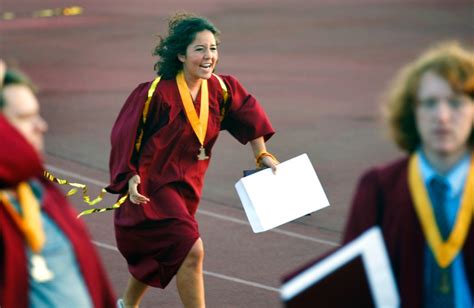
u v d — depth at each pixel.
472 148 9.50
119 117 15.91
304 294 9.40
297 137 30.55
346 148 29.17
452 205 9.41
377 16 61.94
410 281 9.47
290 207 15.50
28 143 10.33
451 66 9.27
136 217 15.79
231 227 21.88
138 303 16.61
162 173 15.92
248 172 15.84
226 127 16.77
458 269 9.41
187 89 15.86
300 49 49.19
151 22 59.81
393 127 9.69
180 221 15.62
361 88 38.88
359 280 9.35
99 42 51.88
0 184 10.30
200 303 15.55
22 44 51.44
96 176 26.55
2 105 10.55
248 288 18.31
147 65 44.47
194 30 15.68
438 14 62.41
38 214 10.52
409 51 48.47
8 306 10.38
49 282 10.58
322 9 65.88
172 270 15.61
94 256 11.03
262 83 40.00
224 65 44.41
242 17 61.81
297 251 20.38
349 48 49.47
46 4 69.62
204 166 16.31
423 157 9.56
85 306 10.78
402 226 9.48
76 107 35.19
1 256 10.40
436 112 9.25
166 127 15.76
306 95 37.41
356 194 9.81
